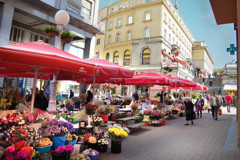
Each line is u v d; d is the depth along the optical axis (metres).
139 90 31.61
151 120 10.19
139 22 33.78
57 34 7.46
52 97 7.93
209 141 6.88
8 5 11.83
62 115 6.84
